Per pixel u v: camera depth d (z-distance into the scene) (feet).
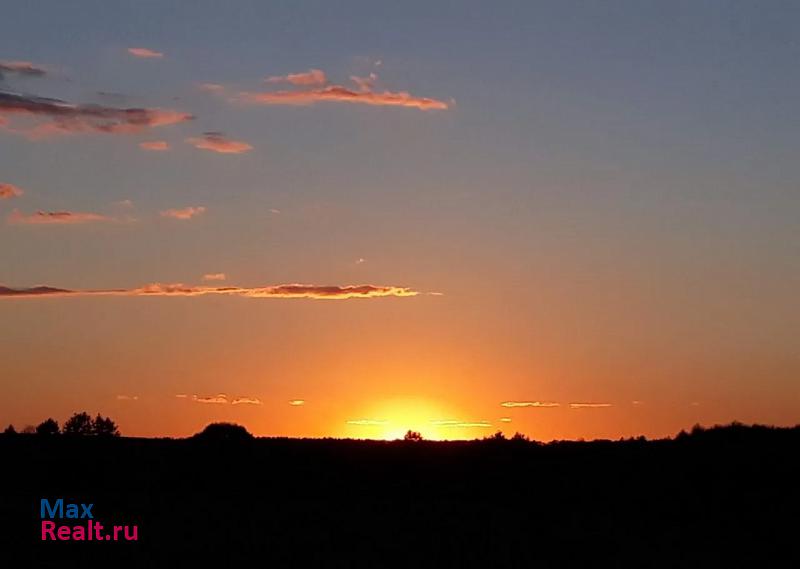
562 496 219.61
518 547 155.22
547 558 148.87
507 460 269.03
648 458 247.29
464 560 145.48
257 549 150.61
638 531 174.19
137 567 138.00
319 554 147.74
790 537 165.99
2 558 142.20
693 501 203.92
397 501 215.72
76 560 141.59
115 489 231.71
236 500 213.46
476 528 172.14
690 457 242.17
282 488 239.91
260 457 276.62
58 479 241.14
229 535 161.48
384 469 265.75
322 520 179.01
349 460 279.08
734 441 253.24
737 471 225.35
